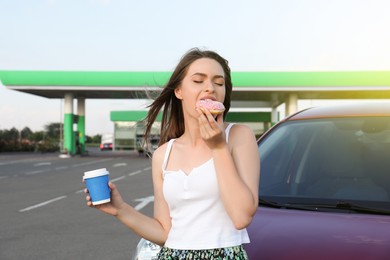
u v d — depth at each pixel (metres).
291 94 37.75
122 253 5.95
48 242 6.59
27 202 10.63
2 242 6.61
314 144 3.48
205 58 1.84
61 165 25.91
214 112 1.62
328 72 33.78
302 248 2.33
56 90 36.84
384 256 2.21
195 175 1.76
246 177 1.75
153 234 1.98
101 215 8.77
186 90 1.83
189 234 1.77
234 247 1.76
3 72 34.56
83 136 44.12
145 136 2.27
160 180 1.98
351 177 3.15
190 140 1.88
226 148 1.67
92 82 34.66
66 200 10.91
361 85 33.34
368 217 2.66
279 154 3.48
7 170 21.62
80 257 5.77
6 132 62.06
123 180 15.99
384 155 3.26
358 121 3.57
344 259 2.22
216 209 1.76
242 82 34.28
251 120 52.81
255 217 2.72
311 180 3.20
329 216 2.68
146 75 34.50
